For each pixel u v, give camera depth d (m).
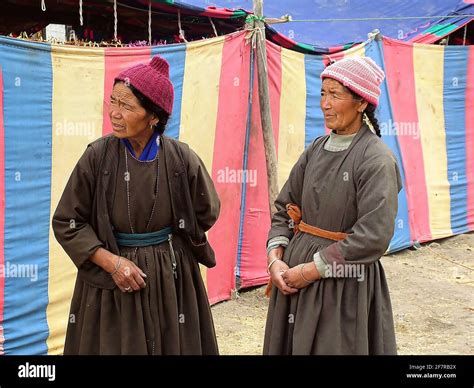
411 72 6.66
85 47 3.92
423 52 6.74
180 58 4.47
